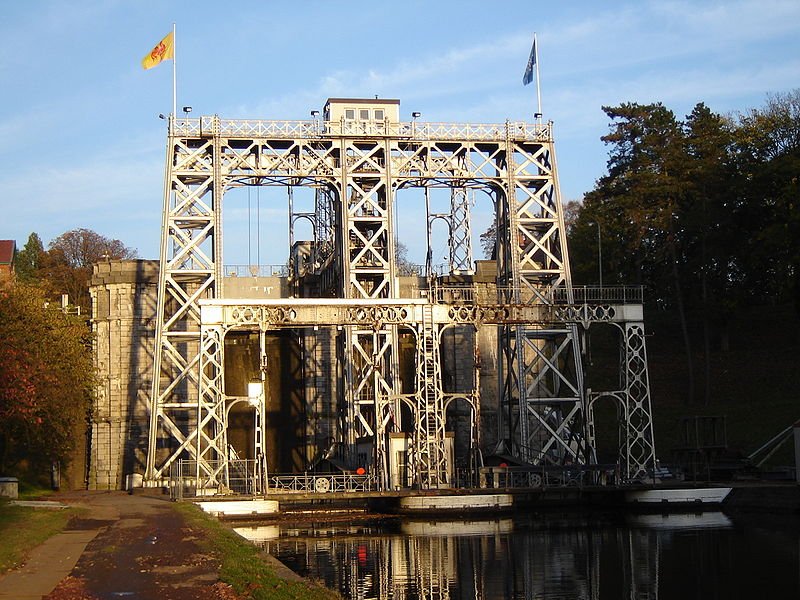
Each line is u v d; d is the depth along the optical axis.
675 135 102.38
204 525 50.62
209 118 84.31
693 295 102.62
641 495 72.81
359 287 84.81
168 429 88.19
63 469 90.06
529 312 76.00
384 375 86.38
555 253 90.19
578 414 82.06
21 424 76.31
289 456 92.94
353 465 83.19
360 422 84.12
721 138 101.75
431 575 47.75
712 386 99.94
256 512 69.31
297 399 93.56
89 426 90.44
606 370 109.06
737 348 106.38
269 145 86.19
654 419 97.69
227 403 91.56
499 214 91.12
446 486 73.44
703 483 73.56
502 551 54.69
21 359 68.25
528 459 82.12
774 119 101.44
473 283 94.06
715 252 98.06
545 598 42.53
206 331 72.88
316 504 79.88
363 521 68.81
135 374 89.81
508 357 86.06
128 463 88.88
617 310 77.69
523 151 90.31
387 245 86.25
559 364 96.19
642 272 106.75
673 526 63.41
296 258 97.69
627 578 46.69
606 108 105.81
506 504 71.62
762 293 102.19
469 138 88.56
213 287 83.94
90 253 152.25
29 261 163.00
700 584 44.88
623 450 89.44
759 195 95.75
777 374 98.25
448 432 75.25
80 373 81.94
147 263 90.62
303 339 92.25
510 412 85.19
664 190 99.62
